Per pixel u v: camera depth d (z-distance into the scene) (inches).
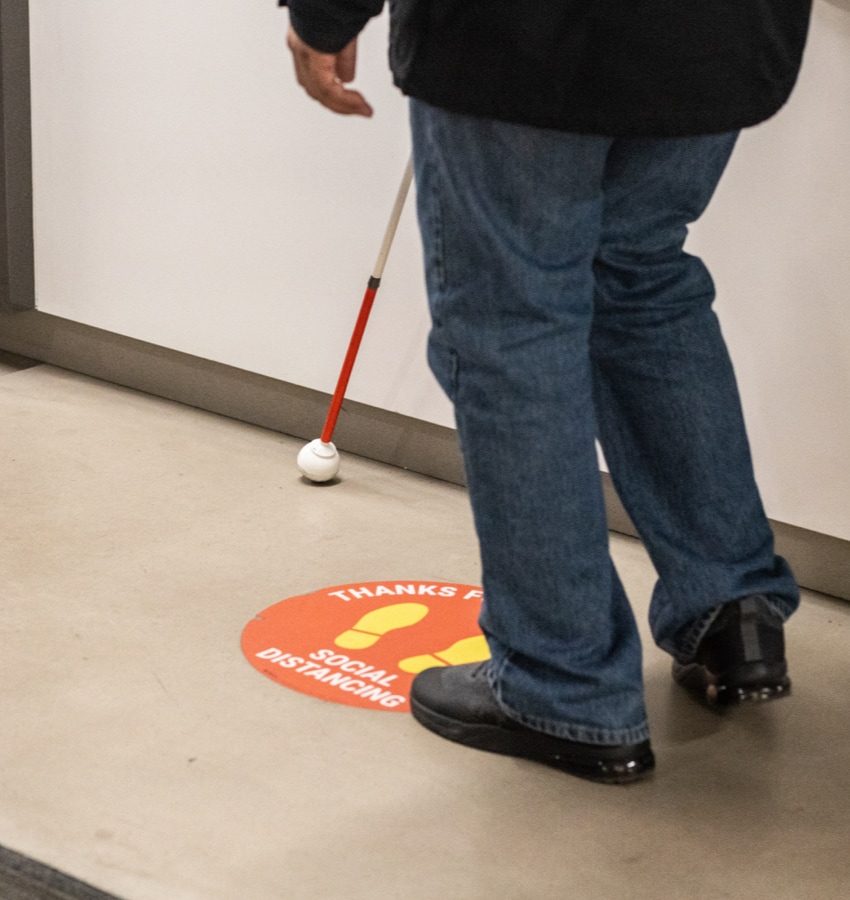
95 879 59.7
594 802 68.6
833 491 93.8
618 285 72.0
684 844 65.4
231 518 101.5
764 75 62.9
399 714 76.0
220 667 79.6
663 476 74.6
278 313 115.2
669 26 59.6
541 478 66.0
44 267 127.2
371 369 111.7
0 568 89.9
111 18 116.0
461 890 60.7
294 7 62.7
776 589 75.4
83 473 107.2
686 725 77.0
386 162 106.3
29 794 65.5
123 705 74.5
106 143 119.6
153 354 124.9
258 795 67.1
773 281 92.7
